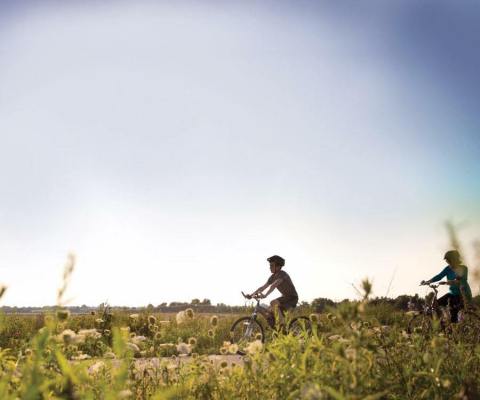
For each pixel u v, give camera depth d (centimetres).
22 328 802
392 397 278
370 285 222
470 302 398
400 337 321
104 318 441
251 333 912
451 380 299
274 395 285
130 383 289
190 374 333
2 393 199
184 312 361
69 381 203
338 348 237
